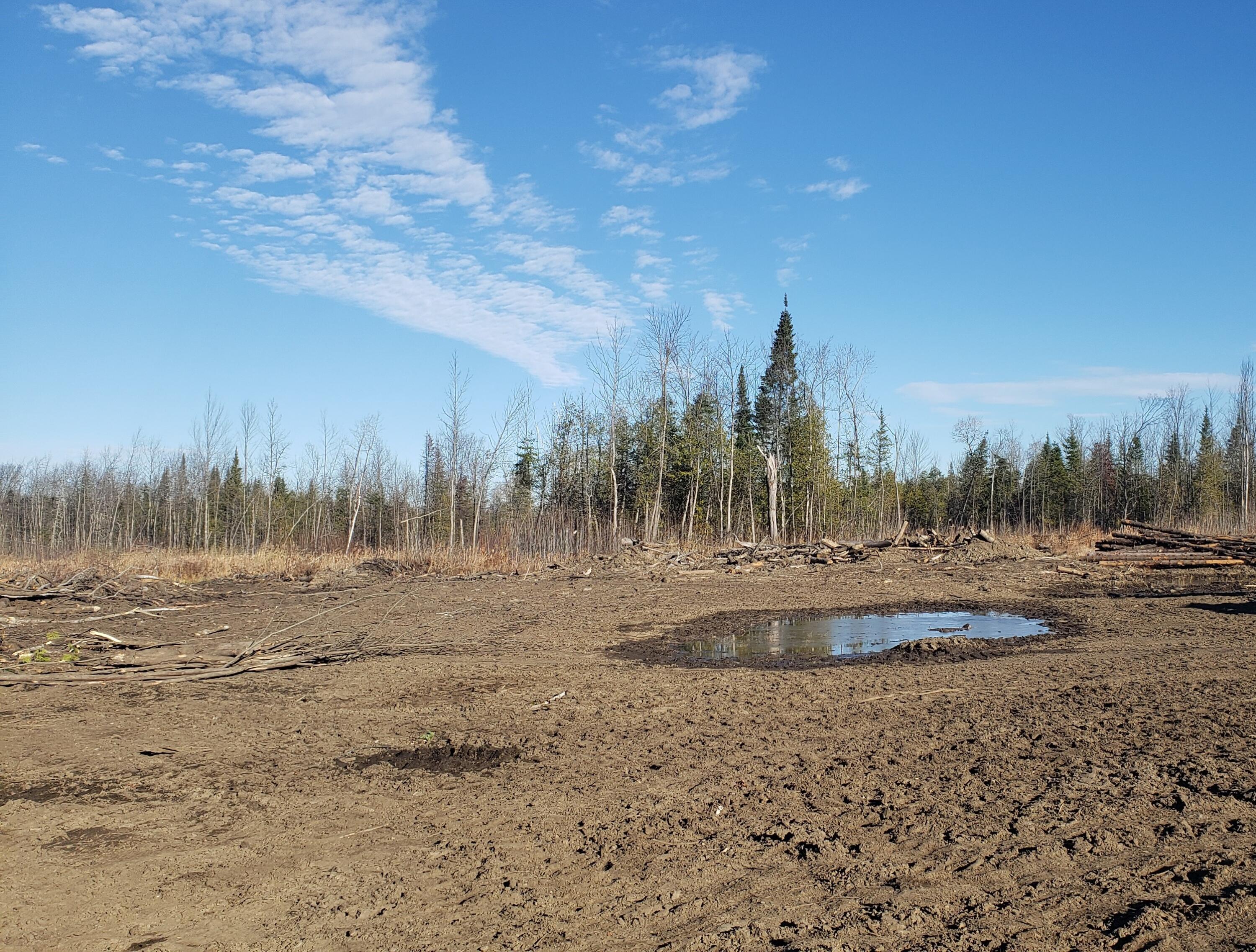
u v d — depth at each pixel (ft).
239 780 21.88
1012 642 41.06
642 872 15.87
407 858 16.92
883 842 16.61
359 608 57.77
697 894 14.84
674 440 153.17
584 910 14.42
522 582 73.82
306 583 77.20
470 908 14.65
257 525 168.45
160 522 174.50
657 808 19.20
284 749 24.62
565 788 20.86
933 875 15.05
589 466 155.43
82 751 24.32
